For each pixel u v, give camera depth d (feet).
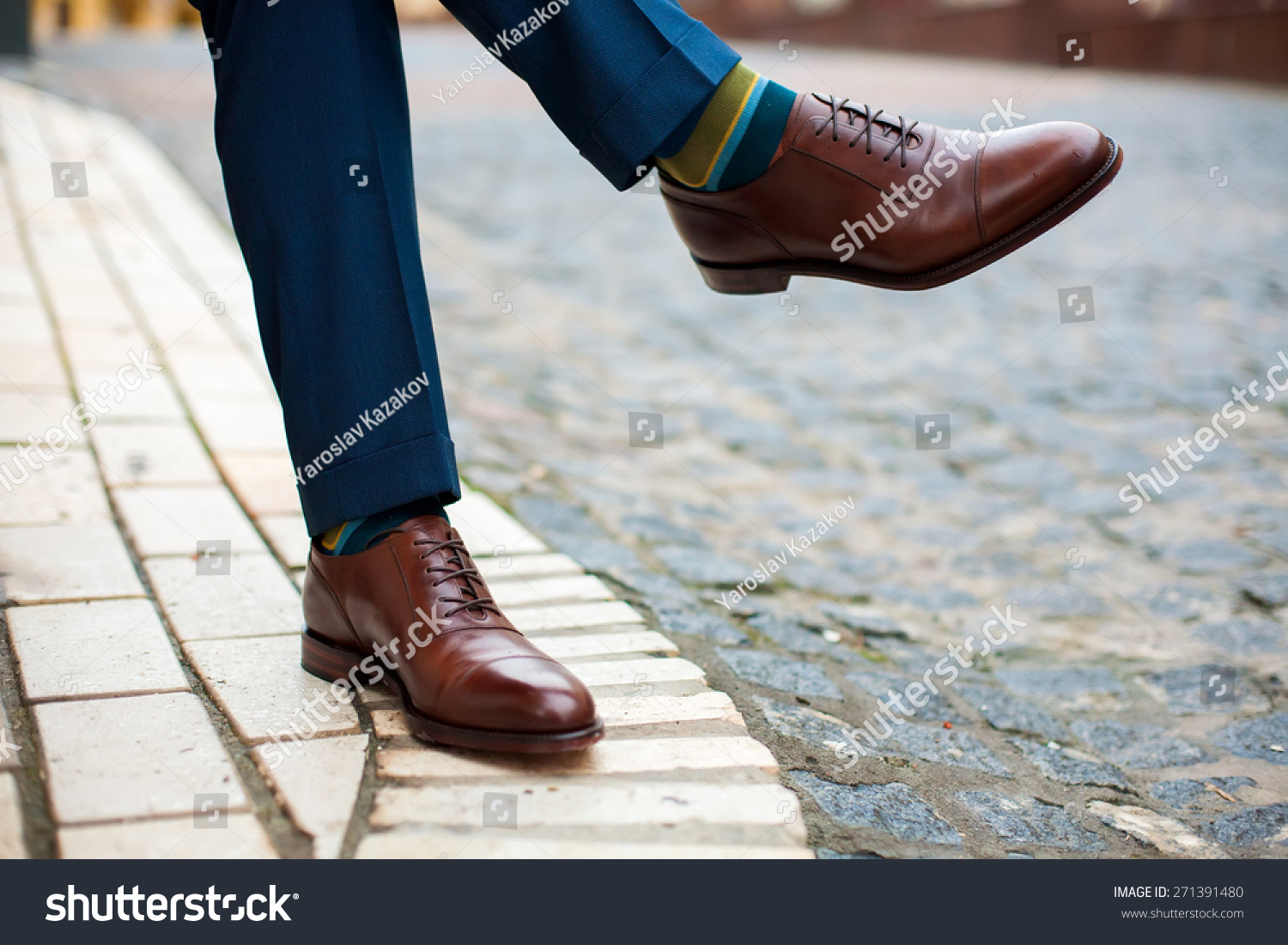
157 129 24.07
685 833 4.02
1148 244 18.30
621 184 4.48
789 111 4.46
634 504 9.14
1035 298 15.92
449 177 22.53
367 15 4.40
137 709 4.62
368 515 4.57
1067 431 11.07
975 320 14.98
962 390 12.35
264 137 4.34
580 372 12.63
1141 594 7.79
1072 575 8.13
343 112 4.33
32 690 4.75
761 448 10.70
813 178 4.44
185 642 5.43
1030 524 9.04
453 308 14.62
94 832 3.75
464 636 4.48
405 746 4.45
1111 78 40.42
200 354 11.18
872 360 13.35
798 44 62.08
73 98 25.89
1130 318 14.73
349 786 4.13
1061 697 6.39
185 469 8.20
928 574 8.18
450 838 3.87
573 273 16.63
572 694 4.26
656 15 4.25
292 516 7.48
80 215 16.16
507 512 8.56
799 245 4.59
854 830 4.51
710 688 5.50
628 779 4.34
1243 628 7.24
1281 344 13.62
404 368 4.48
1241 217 19.85
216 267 14.57
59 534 6.73
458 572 4.63
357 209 4.38
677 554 8.16
